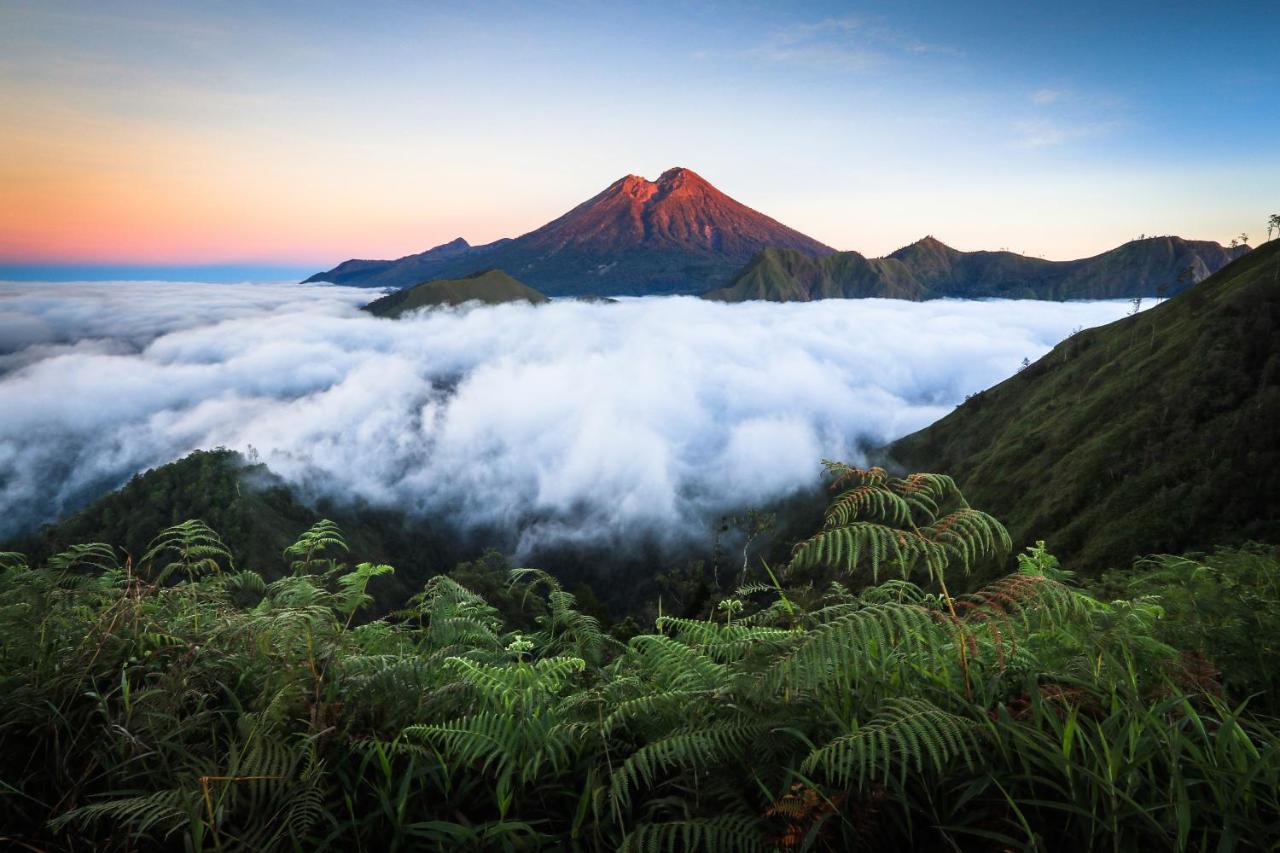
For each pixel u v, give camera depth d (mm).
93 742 2914
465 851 2680
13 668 3471
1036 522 111375
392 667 3432
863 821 2436
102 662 3367
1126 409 123625
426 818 2822
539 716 3184
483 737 2945
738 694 3006
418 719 3291
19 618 3660
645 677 3955
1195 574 5215
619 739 3213
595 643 4703
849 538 2953
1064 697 2709
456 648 4219
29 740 3006
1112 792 2182
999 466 136000
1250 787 2246
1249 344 116188
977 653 2863
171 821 2670
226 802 2660
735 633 4039
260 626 3578
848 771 2418
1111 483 108750
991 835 2275
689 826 2477
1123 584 6730
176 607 4273
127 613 3637
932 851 2486
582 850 2730
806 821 2441
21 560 4387
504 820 2756
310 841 2623
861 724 2850
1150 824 2238
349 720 3088
